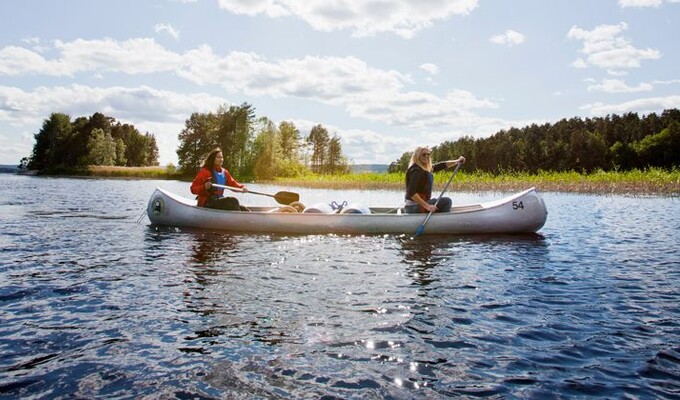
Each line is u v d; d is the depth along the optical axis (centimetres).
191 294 407
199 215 835
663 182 2012
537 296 407
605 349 290
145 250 619
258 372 259
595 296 407
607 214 1093
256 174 6009
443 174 2847
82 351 284
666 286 439
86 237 728
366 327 329
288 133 7494
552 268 518
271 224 790
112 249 624
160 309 365
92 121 7556
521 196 775
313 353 285
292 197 936
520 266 528
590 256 588
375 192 2441
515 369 264
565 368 264
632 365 267
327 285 441
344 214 772
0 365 264
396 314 357
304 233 780
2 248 621
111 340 302
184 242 689
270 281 455
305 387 243
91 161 7069
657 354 281
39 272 482
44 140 7500
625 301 392
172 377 252
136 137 9544
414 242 697
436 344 299
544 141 6391
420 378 253
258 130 6425
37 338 304
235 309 367
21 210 1159
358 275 482
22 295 397
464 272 497
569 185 2155
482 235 764
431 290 425
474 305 380
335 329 325
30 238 710
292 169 6091
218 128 6625
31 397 230
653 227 859
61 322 334
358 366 268
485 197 1811
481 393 237
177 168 6831
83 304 375
